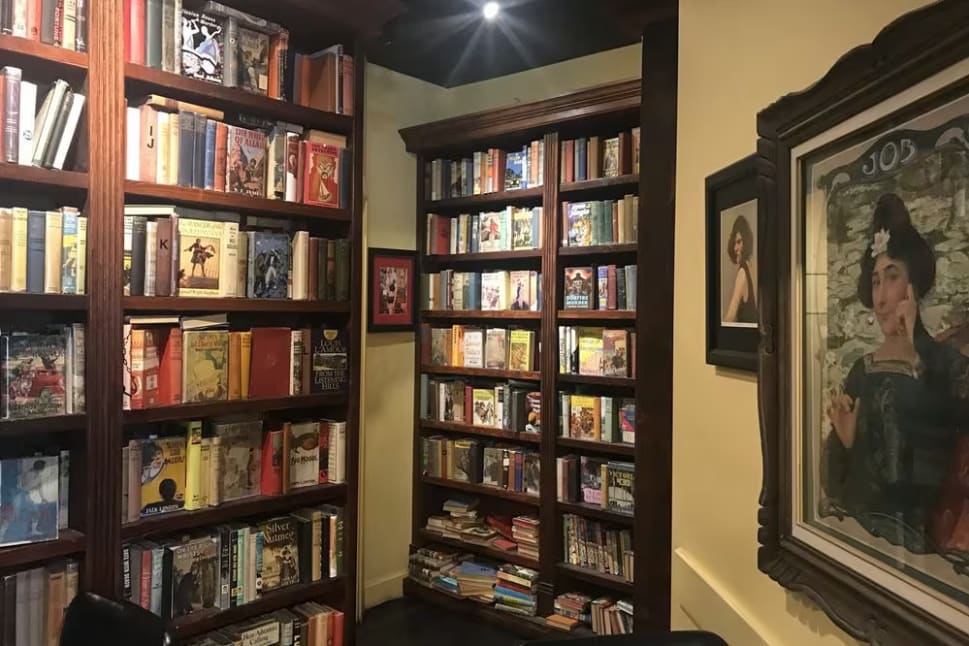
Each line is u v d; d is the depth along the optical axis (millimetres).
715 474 1504
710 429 1533
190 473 2074
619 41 3205
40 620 1760
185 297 2027
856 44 998
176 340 2023
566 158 3176
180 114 2025
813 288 1066
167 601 2006
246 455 2223
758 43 1312
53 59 1729
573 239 3146
